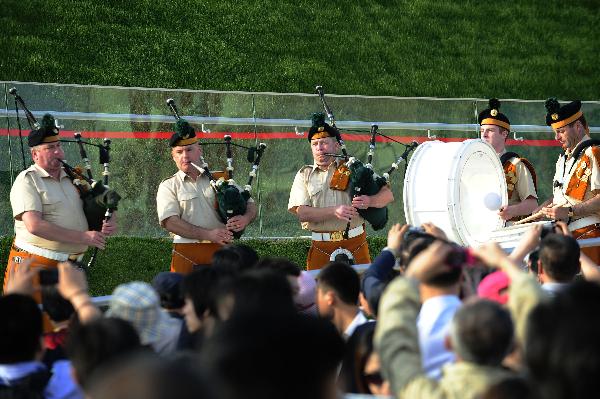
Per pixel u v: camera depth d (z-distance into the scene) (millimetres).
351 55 23969
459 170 14641
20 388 7309
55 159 13406
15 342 7359
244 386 5168
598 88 25859
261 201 18766
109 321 6793
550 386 5238
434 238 8352
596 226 15023
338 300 9211
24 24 21281
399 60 24406
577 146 15414
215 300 7629
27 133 17391
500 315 6117
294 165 19094
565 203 15344
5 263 16375
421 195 14852
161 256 17516
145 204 18094
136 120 18062
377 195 14586
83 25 21859
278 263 9922
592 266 10094
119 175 17891
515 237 13836
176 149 14258
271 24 24031
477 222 15148
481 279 9844
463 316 6160
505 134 16703
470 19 26953
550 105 15625
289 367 5238
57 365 7832
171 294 9625
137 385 3914
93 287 16359
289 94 19109
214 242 14359
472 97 23906
